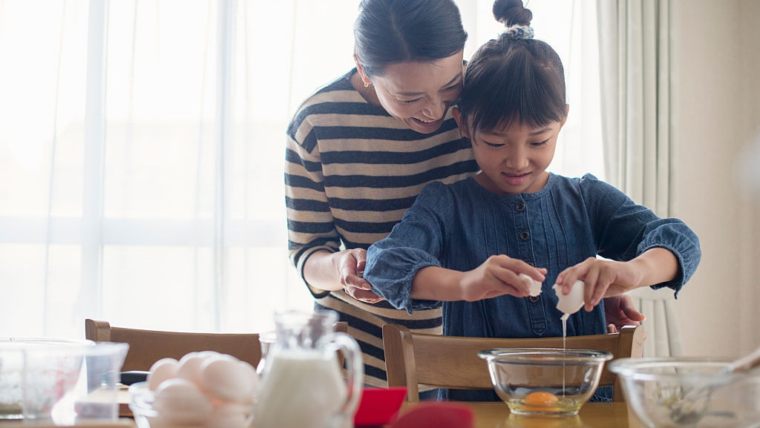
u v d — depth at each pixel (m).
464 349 1.16
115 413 0.73
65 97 2.46
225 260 2.41
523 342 1.16
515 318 1.33
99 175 2.46
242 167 2.44
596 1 2.43
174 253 2.44
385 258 1.17
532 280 1.01
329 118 1.47
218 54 2.45
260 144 2.43
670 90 2.39
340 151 1.48
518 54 1.24
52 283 2.42
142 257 2.43
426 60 1.19
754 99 2.47
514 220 1.37
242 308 2.40
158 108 2.45
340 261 1.32
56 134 2.44
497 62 1.25
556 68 1.28
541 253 1.36
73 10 2.47
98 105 2.47
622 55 2.39
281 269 2.42
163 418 0.66
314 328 0.62
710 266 2.47
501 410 1.00
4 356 0.80
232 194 2.44
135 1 2.45
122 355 0.74
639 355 1.14
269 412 0.59
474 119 1.27
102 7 2.47
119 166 2.45
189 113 2.46
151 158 2.45
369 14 1.22
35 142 2.48
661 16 2.40
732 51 2.50
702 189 2.48
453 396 1.34
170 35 2.46
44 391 0.74
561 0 2.44
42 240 2.46
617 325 1.43
